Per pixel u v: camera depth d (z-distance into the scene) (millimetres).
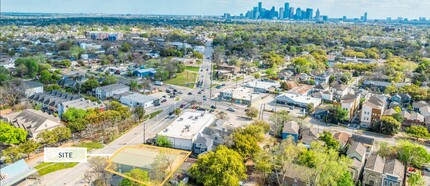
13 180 67375
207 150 86500
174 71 186375
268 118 117688
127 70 195625
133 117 109000
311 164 71688
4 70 163250
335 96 146875
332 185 63594
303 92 148375
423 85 165875
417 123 108875
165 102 136875
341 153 83688
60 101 119062
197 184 71688
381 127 104562
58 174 74500
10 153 76250
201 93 152750
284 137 96500
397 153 81938
